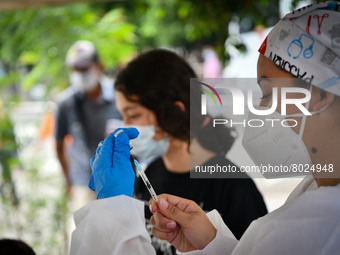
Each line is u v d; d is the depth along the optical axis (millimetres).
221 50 2734
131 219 1006
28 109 6262
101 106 3781
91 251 966
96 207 1019
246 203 1467
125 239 963
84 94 3789
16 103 3512
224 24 2746
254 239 925
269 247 860
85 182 3885
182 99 1568
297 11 950
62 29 5543
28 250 1396
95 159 1114
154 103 1569
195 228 1113
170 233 1170
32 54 5625
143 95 1577
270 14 2750
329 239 829
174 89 1571
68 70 5590
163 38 9305
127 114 1654
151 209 1115
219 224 1194
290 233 854
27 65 6363
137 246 979
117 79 1669
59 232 3324
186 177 1586
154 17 8906
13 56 5777
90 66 3760
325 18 908
